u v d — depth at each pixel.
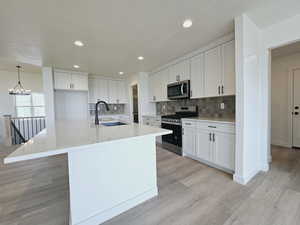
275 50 3.10
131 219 1.43
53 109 3.93
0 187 2.04
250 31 1.98
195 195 1.77
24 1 1.47
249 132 2.04
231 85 2.38
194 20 1.92
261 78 2.29
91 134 1.53
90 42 2.49
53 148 1.03
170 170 2.44
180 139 3.16
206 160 2.62
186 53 3.11
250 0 1.56
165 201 1.68
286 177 2.11
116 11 1.69
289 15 1.87
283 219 1.37
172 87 3.58
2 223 1.40
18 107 5.46
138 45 2.65
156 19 1.87
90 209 1.36
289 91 3.44
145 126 2.12
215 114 3.17
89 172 1.34
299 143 3.38
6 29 2.02
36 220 1.43
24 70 5.07
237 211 1.49
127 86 5.59
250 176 2.09
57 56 3.13
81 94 4.80
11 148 4.01
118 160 1.50
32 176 2.37
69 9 1.63
